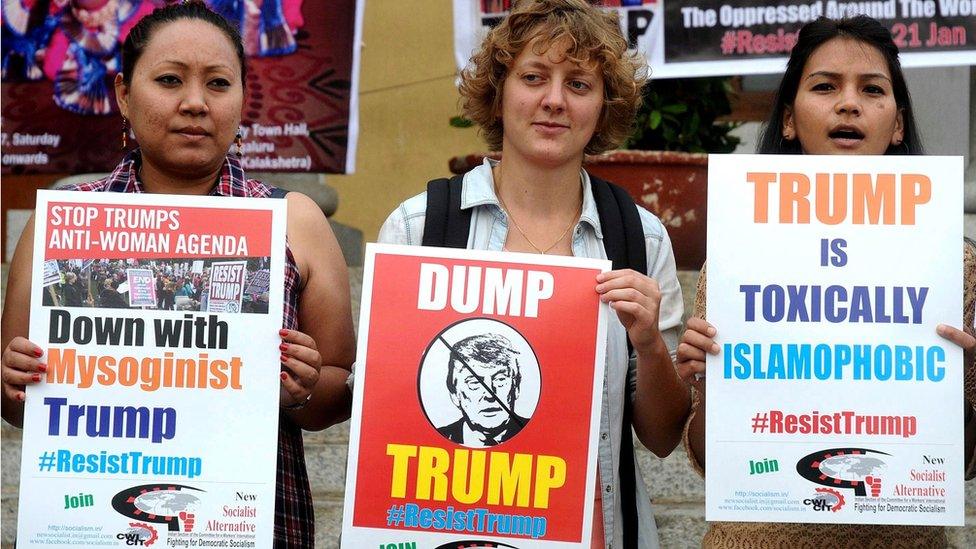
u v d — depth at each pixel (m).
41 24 5.44
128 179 3.07
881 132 3.15
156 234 2.87
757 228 2.95
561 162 3.02
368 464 2.82
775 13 5.07
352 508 2.82
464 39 5.28
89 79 5.45
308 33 5.39
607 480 2.99
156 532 2.80
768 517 2.89
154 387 2.83
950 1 4.99
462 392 2.84
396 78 7.04
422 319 2.86
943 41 5.00
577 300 2.87
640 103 3.25
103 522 2.80
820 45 3.19
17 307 2.96
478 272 2.88
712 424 2.91
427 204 3.10
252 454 2.83
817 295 2.93
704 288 3.10
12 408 3.05
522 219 3.09
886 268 2.93
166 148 2.96
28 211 6.75
